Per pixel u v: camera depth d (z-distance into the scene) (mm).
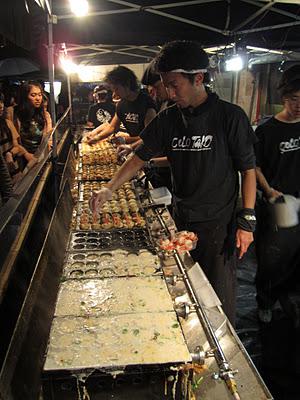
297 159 2580
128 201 2557
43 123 4094
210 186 1950
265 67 8320
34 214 1935
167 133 1960
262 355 2576
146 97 3498
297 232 2717
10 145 3561
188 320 1293
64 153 3420
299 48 5223
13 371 926
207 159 1887
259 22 4168
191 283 1495
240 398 1005
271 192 2662
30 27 2633
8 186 2693
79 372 1000
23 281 1721
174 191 2154
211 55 6777
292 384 2305
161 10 3738
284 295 2930
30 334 1101
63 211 2111
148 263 1655
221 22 4137
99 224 2135
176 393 1039
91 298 1366
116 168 3432
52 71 2555
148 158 2068
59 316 1256
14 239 1655
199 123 1830
